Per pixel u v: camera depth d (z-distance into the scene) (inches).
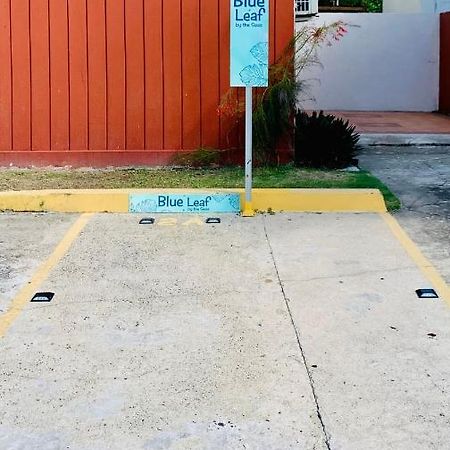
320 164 360.2
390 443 125.9
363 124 572.4
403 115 674.2
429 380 148.8
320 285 207.5
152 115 364.5
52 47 360.2
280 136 357.7
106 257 235.0
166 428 131.0
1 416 135.3
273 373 152.3
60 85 362.6
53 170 364.8
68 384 147.9
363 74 721.6
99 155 366.6
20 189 310.3
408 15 713.6
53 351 164.1
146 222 279.1
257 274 217.5
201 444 125.6
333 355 160.9
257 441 126.6
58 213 294.5
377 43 717.9
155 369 154.6
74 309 190.1
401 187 333.7
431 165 394.9
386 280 211.5
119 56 360.8
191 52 360.2
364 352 162.4
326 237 256.2
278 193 295.0
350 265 225.3
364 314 185.2
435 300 195.0
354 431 129.7
